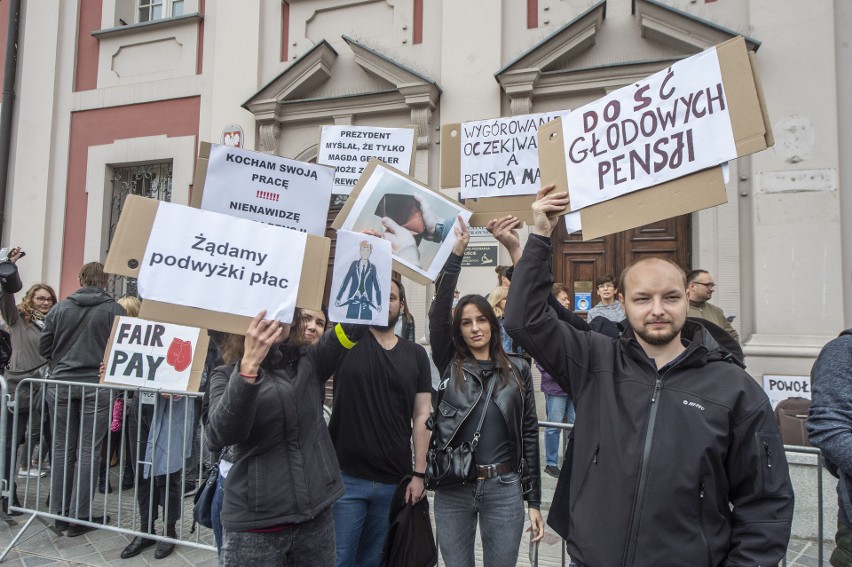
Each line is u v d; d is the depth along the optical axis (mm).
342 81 7395
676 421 1569
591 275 6367
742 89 1652
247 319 1887
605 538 1555
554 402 4934
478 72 6664
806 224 5480
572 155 1975
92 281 4344
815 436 1736
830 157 5477
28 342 4766
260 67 7727
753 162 5680
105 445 4688
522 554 3691
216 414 1845
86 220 8297
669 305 1656
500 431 2486
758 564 1438
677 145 1756
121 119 8336
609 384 1721
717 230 5766
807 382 5219
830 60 5547
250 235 1935
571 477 1750
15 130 8695
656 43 6168
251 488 1977
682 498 1498
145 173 8430
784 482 1505
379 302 2242
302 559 2096
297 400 2090
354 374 2617
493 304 5020
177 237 1859
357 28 7359
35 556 3664
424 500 2580
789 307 5461
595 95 6309
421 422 2729
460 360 2615
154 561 3602
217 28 7914
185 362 3770
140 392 3645
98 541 3898
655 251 6195
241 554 1961
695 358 1639
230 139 7660
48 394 4098
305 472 2055
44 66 8680
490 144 2766
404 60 7059
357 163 3646
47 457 5191
